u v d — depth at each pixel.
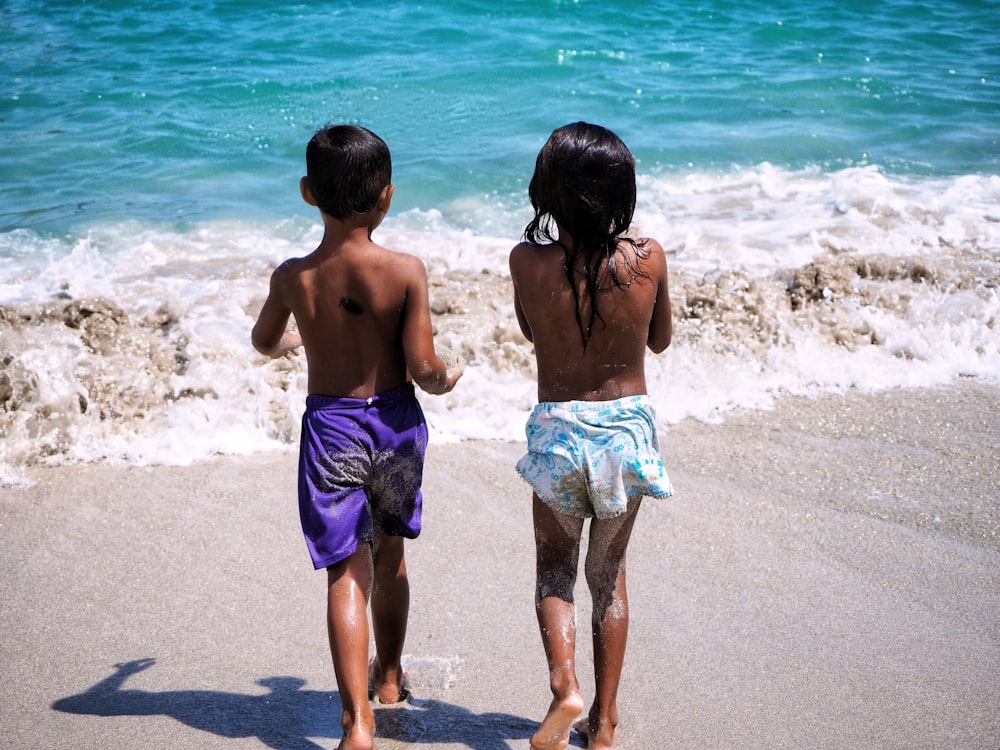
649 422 2.73
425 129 8.86
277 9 12.36
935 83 10.42
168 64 10.48
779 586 3.63
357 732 2.52
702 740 2.84
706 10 12.74
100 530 3.98
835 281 5.86
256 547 3.89
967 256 6.27
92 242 6.48
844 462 4.55
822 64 10.99
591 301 2.66
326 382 2.75
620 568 2.83
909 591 3.61
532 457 2.72
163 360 4.99
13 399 4.63
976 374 5.33
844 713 2.95
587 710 2.99
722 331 5.53
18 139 8.49
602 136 2.62
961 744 2.82
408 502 2.83
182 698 3.01
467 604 3.54
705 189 7.68
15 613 3.43
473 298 5.57
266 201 7.38
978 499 4.23
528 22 12.04
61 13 12.02
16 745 2.77
